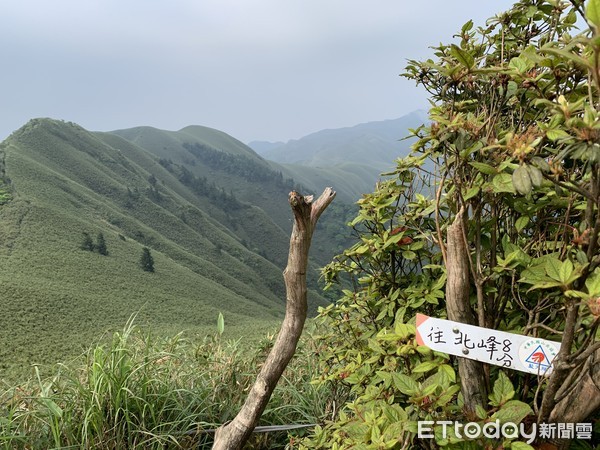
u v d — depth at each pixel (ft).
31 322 122.01
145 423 8.27
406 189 6.36
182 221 309.83
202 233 318.04
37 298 137.49
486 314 5.05
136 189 318.86
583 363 3.68
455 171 4.39
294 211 5.48
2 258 168.96
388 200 6.24
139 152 397.80
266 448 8.96
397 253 6.56
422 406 4.23
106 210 263.70
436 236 5.67
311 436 7.77
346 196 647.56
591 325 3.18
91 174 304.91
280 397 10.06
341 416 5.98
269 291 282.56
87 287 167.94
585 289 3.81
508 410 3.94
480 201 4.62
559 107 3.21
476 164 4.01
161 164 415.85
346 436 5.70
